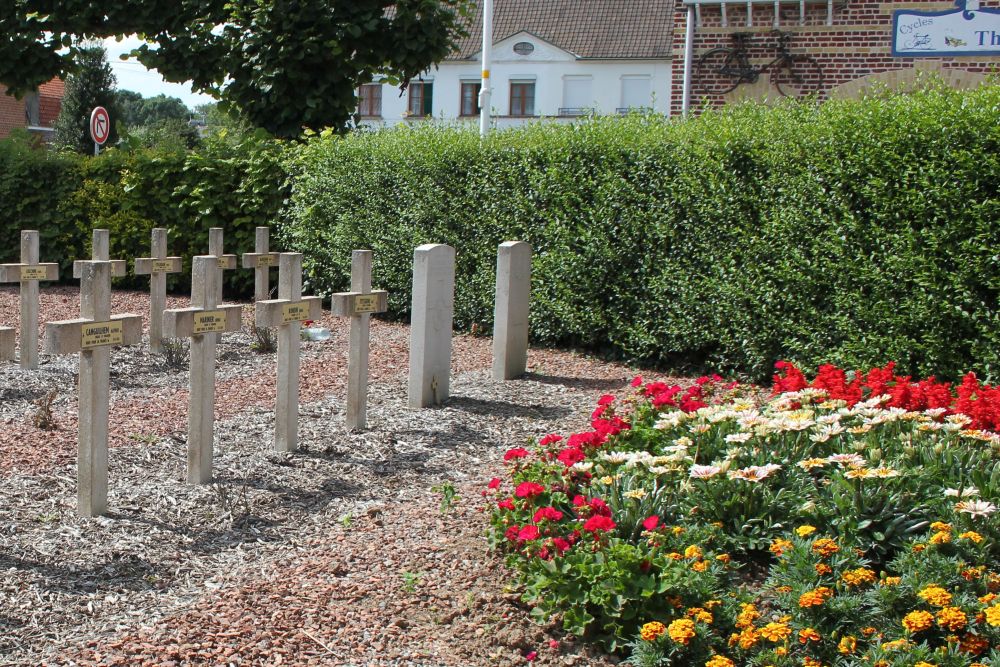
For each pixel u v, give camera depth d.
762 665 3.60
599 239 9.82
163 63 15.58
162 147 15.39
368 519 5.33
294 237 13.42
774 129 8.69
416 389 7.77
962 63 14.17
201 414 5.70
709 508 4.66
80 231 15.38
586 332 10.14
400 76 15.61
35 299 8.98
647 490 4.69
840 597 3.77
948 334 7.77
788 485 4.77
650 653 3.71
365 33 14.96
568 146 10.13
